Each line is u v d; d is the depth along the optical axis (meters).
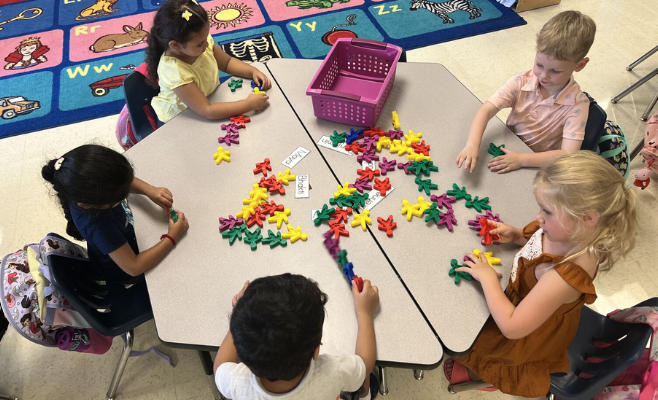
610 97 2.72
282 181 1.45
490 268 1.20
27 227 2.29
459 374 1.63
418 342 1.11
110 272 1.50
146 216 1.40
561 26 1.36
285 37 3.24
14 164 2.56
